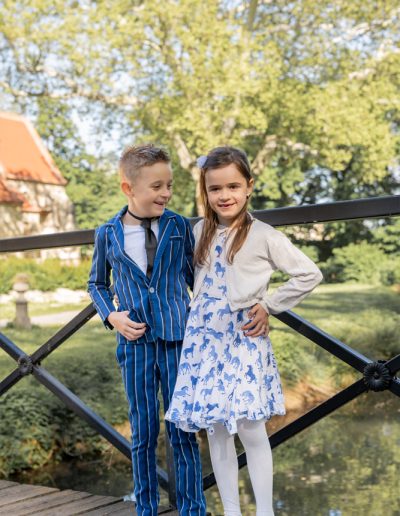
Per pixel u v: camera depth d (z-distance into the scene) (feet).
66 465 19.72
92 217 75.46
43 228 78.28
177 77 48.32
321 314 35.09
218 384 5.94
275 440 7.02
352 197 60.54
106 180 74.69
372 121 49.08
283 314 6.84
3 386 9.43
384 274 48.78
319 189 62.03
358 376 27.07
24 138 85.92
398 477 19.02
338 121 48.08
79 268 55.77
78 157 74.38
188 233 6.56
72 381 23.12
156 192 6.23
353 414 26.22
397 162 57.36
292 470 20.17
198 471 6.50
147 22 46.78
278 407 6.02
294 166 60.64
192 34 45.83
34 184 78.38
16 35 49.37
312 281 5.89
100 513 7.79
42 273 53.98
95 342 27.91
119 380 23.75
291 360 27.27
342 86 49.34
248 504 16.67
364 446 22.16
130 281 6.31
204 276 6.30
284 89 49.70
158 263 6.27
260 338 6.06
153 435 6.39
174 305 6.32
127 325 6.22
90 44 48.16
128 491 18.01
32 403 20.27
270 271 6.10
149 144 6.41
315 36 51.96
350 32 52.42
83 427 20.67
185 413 6.00
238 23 50.24
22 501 8.39
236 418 5.73
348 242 50.85
